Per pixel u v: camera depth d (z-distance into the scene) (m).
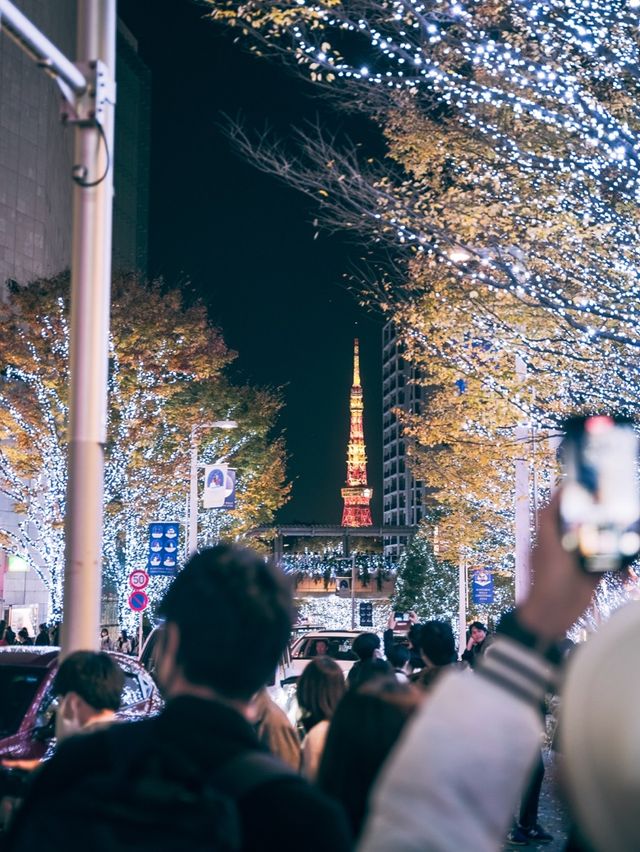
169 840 1.62
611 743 1.10
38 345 31.14
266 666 2.06
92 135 6.19
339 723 2.81
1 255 48.81
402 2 10.75
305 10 10.47
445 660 7.68
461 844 1.21
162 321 32.41
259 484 41.66
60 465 31.77
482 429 20.80
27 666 9.76
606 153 11.26
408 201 12.64
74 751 1.92
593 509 1.29
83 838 1.65
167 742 1.86
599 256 12.38
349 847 1.77
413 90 11.80
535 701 1.31
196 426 33.22
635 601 1.20
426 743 1.27
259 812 1.76
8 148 49.31
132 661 11.96
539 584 1.32
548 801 12.45
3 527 44.44
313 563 91.69
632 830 1.09
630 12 10.77
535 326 14.48
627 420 1.31
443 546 43.22
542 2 11.12
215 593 2.04
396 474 168.88
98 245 6.16
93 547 5.93
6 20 5.47
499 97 11.72
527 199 12.58
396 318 15.85
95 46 6.25
